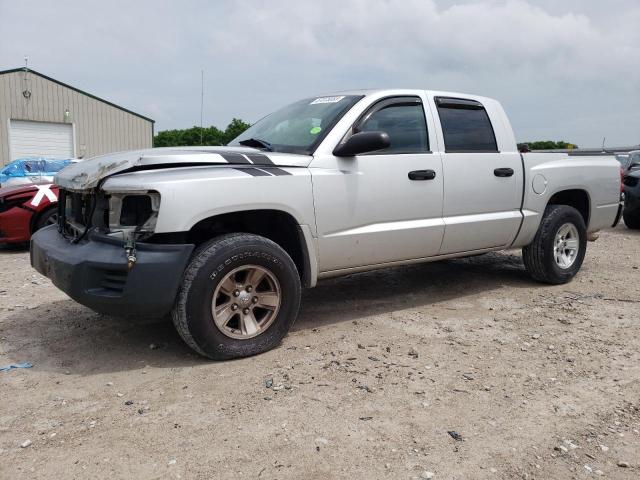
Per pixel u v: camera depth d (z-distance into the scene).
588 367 3.71
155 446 2.72
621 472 2.54
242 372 3.60
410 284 6.00
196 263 3.58
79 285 3.56
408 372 3.60
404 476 2.49
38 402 3.21
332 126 4.34
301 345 4.09
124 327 4.52
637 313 4.92
